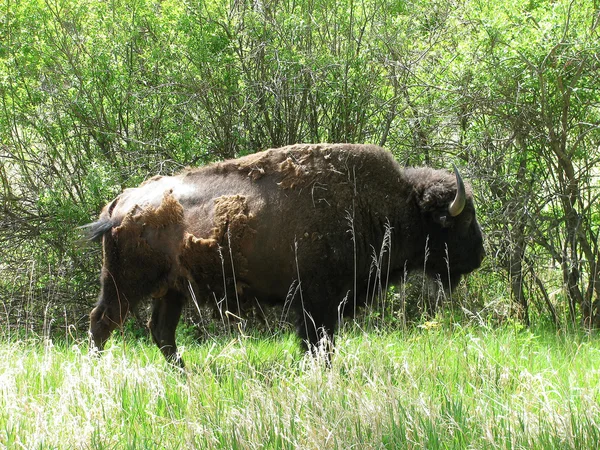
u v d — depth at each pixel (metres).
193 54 15.55
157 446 6.14
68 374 7.45
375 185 9.84
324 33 16.36
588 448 5.88
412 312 15.37
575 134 14.27
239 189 9.59
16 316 15.98
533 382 7.48
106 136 16.38
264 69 16.02
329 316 9.55
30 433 6.30
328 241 9.45
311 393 6.62
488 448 5.91
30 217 16.83
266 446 6.01
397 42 15.84
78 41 16.31
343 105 15.82
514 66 12.88
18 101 16.28
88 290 16.69
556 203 14.54
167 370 8.65
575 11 12.88
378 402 6.51
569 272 13.87
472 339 8.51
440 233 10.23
